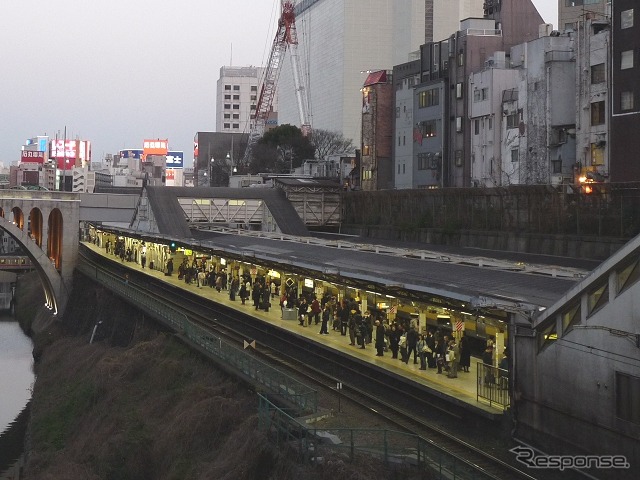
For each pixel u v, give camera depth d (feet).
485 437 70.90
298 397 77.56
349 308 110.93
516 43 255.50
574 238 146.82
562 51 201.98
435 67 258.78
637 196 135.74
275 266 134.62
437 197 197.67
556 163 201.46
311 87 608.19
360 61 524.93
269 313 132.05
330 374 97.09
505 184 219.82
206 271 182.60
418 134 264.72
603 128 183.62
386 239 201.98
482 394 74.33
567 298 63.52
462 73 243.81
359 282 102.94
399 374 84.74
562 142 199.52
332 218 253.03
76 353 166.30
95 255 268.41
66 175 638.53
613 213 140.15
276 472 64.85
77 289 224.12
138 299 155.22
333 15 548.72
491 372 72.95
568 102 201.26
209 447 81.46
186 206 243.60
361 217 240.94
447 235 188.96
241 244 170.60
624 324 58.39
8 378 180.86
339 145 441.68
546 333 66.64
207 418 83.92
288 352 111.04
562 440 64.13
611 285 59.62
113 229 255.91
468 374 84.99
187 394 96.27
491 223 175.32
